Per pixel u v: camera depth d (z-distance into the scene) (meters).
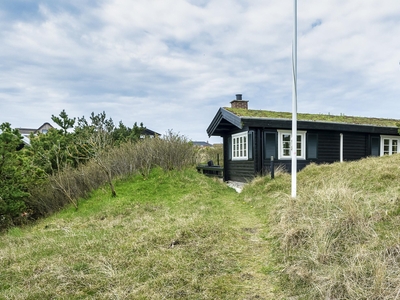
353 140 10.20
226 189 9.02
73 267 3.17
